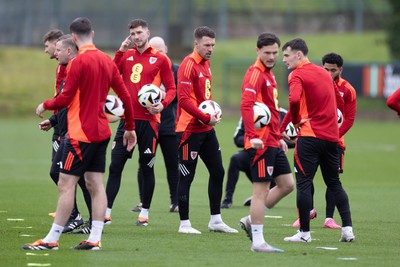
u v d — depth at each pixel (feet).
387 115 496.23
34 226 125.49
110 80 102.68
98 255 99.91
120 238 114.93
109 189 127.75
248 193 184.96
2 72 546.26
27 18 598.75
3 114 491.31
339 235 121.49
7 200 162.71
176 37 573.74
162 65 128.88
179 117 122.62
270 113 103.76
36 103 511.81
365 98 477.77
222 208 157.07
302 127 111.55
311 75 111.45
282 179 111.96
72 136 100.12
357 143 342.85
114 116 112.47
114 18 577.02
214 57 596.70
